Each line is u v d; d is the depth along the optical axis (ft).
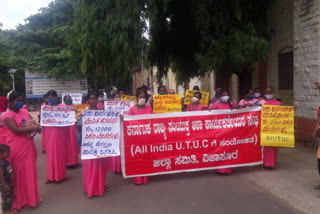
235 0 27.35
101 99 29.01
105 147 15.46
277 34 32.45
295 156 22.29
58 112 17.93
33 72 73.97
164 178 18.21
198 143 17.56
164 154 17.15
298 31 26.14
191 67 35.81
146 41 25.62
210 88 53.36
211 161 17.80
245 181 17.26
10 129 13.19
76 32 27.86
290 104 30.68
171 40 35.27
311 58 24.53
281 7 31.40
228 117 17.92
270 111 18.24
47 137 17.95
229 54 27.25
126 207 14.08
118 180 18.21
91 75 27.68
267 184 16.60
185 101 29.89
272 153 18.71
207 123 17.67
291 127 18.15
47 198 15.52
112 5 25.05
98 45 24.59
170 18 34.01
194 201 14.57
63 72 71.61
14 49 76.95
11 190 13.00
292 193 15.21
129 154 16.66
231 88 43.65
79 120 20.18
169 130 17.16
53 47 76.23
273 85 33.83
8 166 12.92
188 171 17.51
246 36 26.37
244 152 18.24
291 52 30.40
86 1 25.30
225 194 15.38
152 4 24.90
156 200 14.82
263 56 26.63
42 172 20.70
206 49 27.96
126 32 23.86
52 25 75.31
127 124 16.55
